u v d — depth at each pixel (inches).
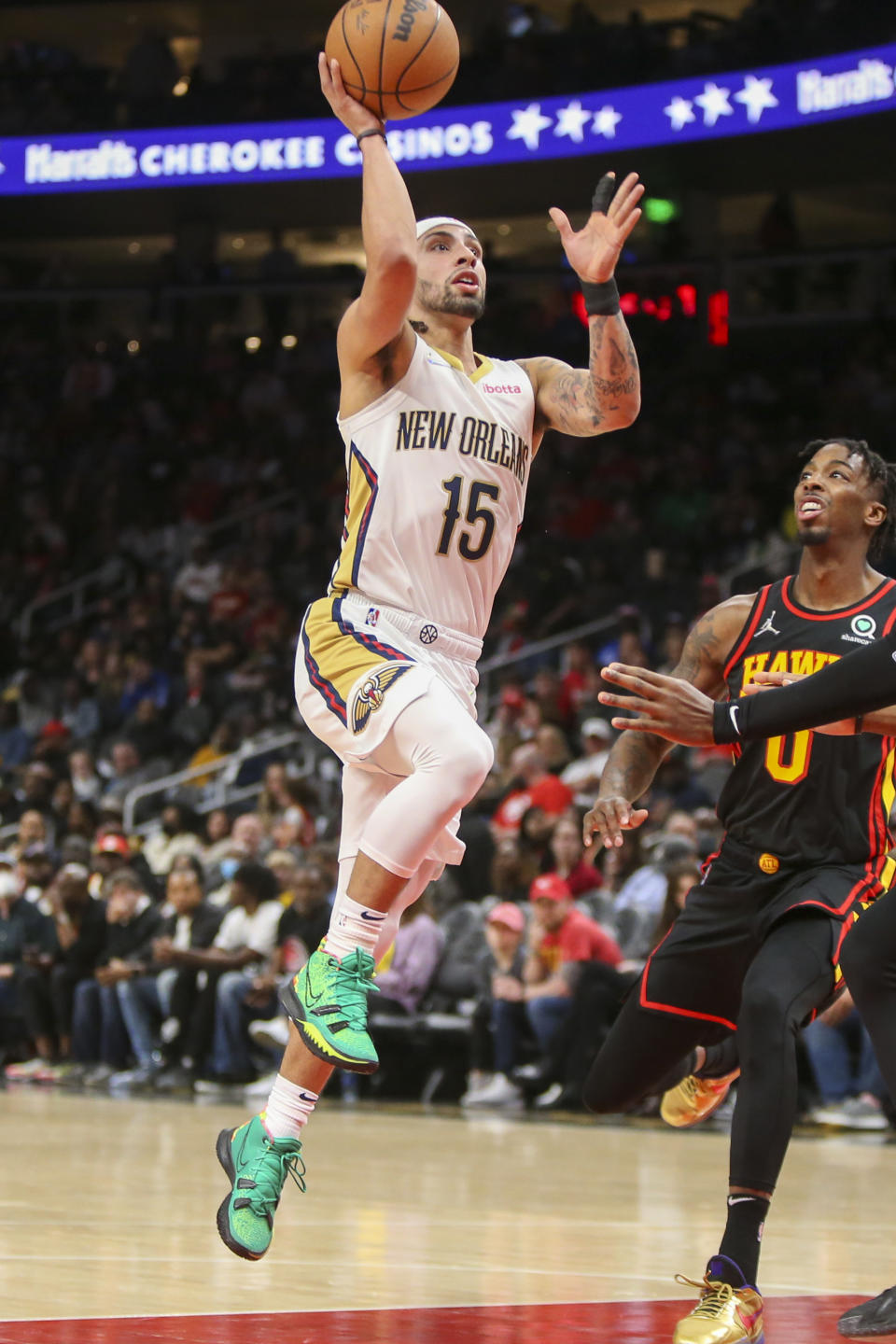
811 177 1240.8
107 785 1027.9
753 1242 227.9
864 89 1039.0
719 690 283.7
